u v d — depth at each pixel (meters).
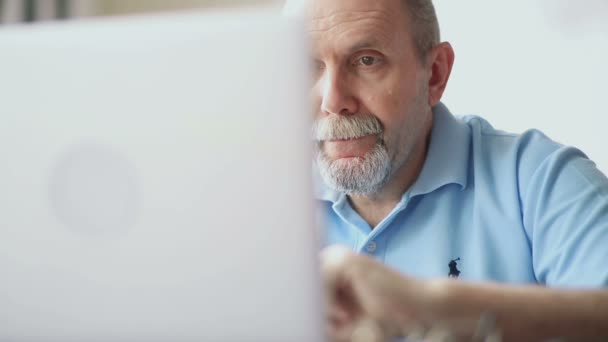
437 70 1.46
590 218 1.14
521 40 2.04
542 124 2.04
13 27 0.63
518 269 1.23
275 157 0.59
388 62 1.29
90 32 0.62
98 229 0.62
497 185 1.33
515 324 0.67
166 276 0.61
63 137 0.62
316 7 1.28
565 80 1.99
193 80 0.59
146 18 0.61
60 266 0.62
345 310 0.69
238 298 0.60
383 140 1.30
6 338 0.64
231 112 0.59
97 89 0.61
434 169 1.36
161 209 0.60
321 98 1.29
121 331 0.62
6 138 0.63
